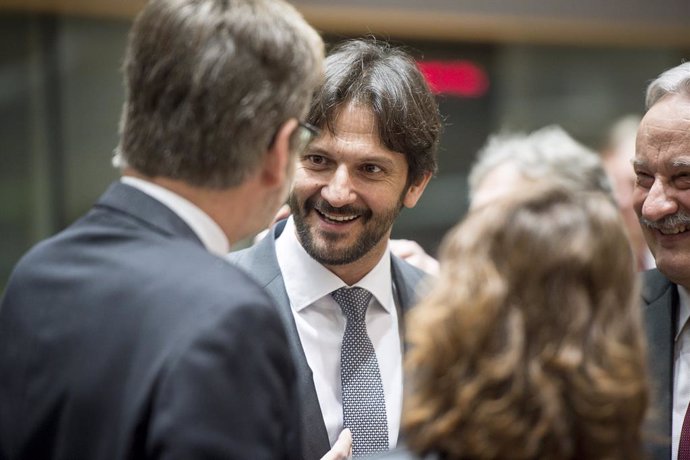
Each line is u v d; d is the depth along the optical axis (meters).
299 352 2.03
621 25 5.70
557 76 5.96
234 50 1.44
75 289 1.41
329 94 1.99
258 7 1.49
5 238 4.82
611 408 1.20
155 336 1.33
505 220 1.28
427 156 2.14
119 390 1.33
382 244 2.13
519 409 1.21
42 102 4.82
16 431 1.41
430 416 1.26
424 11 5.14
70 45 4.82
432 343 1.26
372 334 2.14
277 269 2.12
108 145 4.94
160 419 1.27
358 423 2.04
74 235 1.48
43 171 4.86
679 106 1.93
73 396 1.36
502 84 5.81
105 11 4.71
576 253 1.24
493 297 1.23
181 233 1.45
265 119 1.46
